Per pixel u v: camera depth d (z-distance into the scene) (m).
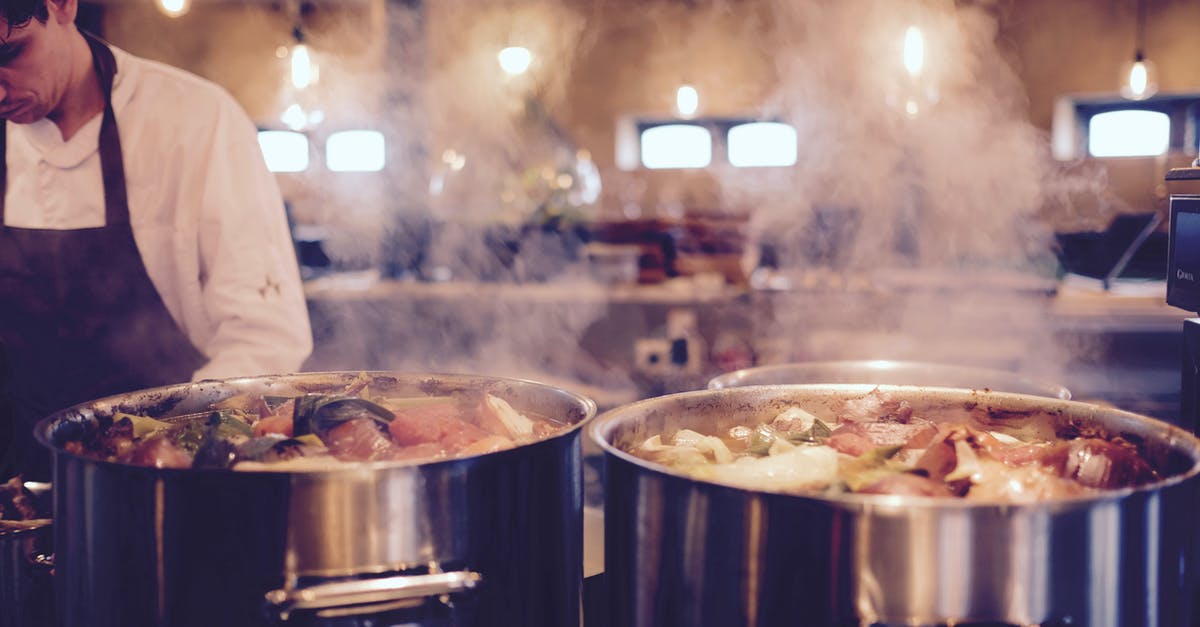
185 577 0.82
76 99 1.78
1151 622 0.77
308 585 0.81
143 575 0.83
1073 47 6.30
